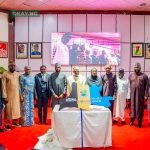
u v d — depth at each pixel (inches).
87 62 362.9
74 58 362.0
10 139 210.8
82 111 191.6
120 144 199.6
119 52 363.3
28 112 257.8
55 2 317.4
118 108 268.5
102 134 191.8
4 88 237.6
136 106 256.4
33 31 363.3
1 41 350.9
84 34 361.1
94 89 214.2
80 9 356.5
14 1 311.7
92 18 362.9
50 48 365.1
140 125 255.6
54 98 260.8
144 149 188.1
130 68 368.2
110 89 263.3
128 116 305.3
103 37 362.0
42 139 197.2
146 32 366.6
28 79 259.3
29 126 256.7
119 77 273.6
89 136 191.3
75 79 261.3
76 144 191.2
